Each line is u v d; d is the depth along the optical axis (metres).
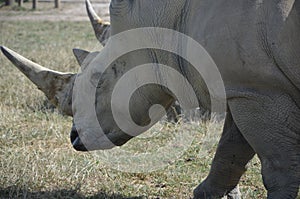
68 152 13.97
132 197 11.73
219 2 8.77
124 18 9.88
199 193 10.86
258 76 8.52
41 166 12.68
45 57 27.09
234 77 8.69
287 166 8.77
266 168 8.89
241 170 10.58
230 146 10.44
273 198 8.88
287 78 8.44
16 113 17.58
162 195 11.89
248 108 8.72
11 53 10.84
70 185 12.01
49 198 11.45
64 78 10.80
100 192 11.83
